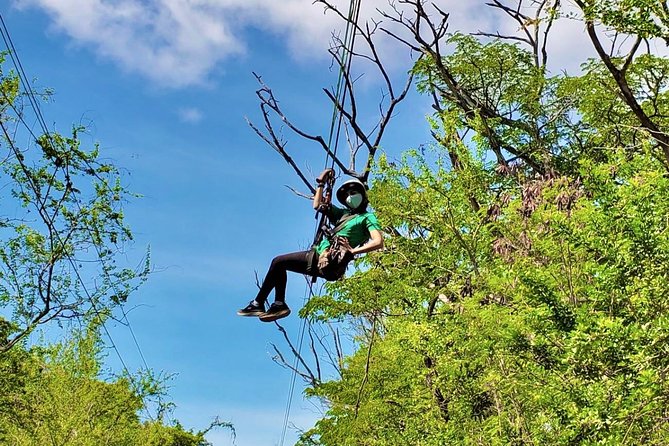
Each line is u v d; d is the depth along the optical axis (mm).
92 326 17766
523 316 9438
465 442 11867
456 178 13117
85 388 23562
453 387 13031
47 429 21453
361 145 16125
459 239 12625
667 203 8219
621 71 15609
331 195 7707
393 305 15172
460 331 11688
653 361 7641
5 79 15359
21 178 15992
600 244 8430
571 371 8289
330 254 7328
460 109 21859
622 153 8625
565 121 21938
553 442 9391
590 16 12453
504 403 11141
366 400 15781
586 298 9602
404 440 14469
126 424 26250
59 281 16547
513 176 16750
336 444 17156
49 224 16328
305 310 14719
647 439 7930
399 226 13984
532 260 10727
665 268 8094
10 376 16562
